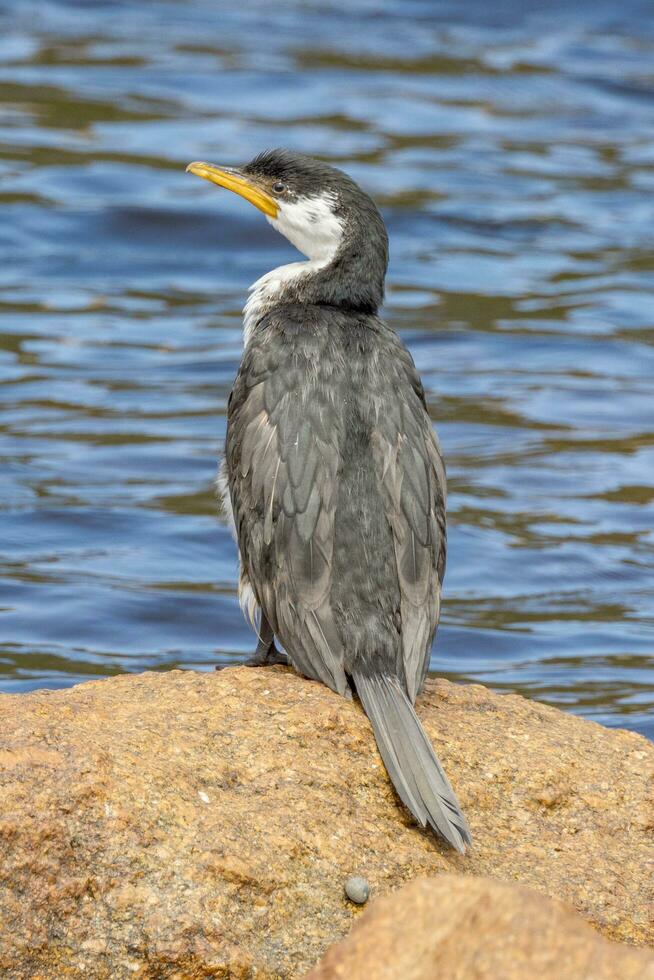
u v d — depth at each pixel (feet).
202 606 48.49
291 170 32.71
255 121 92.12
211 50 104.17
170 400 63.67
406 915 19.83
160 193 83.66
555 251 80.74
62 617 47.19
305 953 22.90
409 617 27.81
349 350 29.71
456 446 60.95
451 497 56.70
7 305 72.43
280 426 28.76
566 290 76.74
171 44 104.83
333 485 28.12
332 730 26.17
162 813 23.52
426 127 94.07
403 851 24.67
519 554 52.75
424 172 87.92
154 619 47.60
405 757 25.31
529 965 18.71
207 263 78.54
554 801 26.55
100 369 66.44
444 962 19.19
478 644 46.91
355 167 86.74
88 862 22.74
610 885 25.09
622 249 81.10
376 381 29.30
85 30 106.83
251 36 107.86
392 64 104.06
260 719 26.25
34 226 80.07
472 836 25.66
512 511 55.88
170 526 53.93
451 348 70.64
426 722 27.76
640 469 59.26
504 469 59.16
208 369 66.80
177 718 26.02
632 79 103.45
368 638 27.22
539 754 27.35
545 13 115.24
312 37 108.68
